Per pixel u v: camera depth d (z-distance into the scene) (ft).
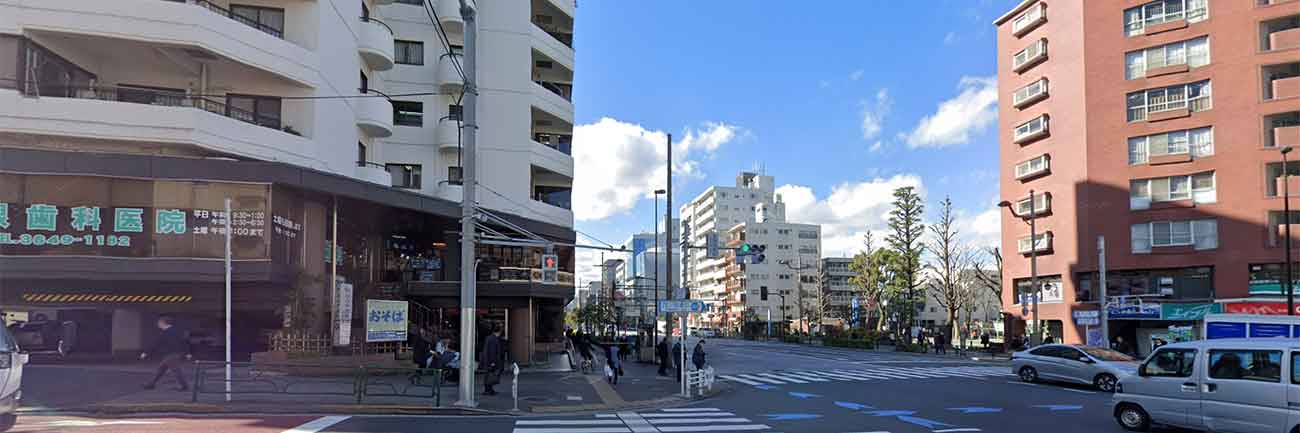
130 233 69.36
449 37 115.85
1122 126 137.28
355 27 95.55
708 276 442.50
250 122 78.33
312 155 83.56
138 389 53.62
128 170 69.26
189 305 73.20
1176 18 133.69
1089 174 139.54
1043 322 148.77
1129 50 138.00
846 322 316.60
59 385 54.19
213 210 71.87
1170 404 39.91
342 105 91.04
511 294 103.19
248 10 84.23
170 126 71.77
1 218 66.33
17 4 68.49
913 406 57.21
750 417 50.26
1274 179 123.44
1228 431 37.06
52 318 80.38
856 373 98.68
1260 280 122.11
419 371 58.65
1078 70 143.33
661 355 93.71
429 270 106.83
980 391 70.49
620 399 61.82
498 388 70.18
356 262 97.40
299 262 80.18
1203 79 130.11
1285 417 34.58
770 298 371.35
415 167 112.06
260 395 53.21
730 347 210.18
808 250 382.83
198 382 49.42
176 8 72.49
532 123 127.24
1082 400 61.52
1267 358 36.06
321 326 83.15
